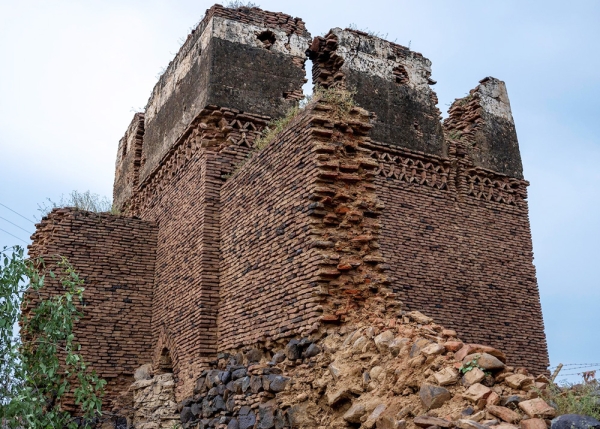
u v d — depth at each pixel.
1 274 8.53
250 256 12.40
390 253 17.70
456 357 7.80
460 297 18.28
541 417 6.62
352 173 11.07
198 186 14.64
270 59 16.28
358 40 19.97
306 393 9.52
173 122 17.27
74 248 16.05
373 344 9.11
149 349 15.86
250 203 12.81
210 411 11.94
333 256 10.33
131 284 16.31
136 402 13.92
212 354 12.94
